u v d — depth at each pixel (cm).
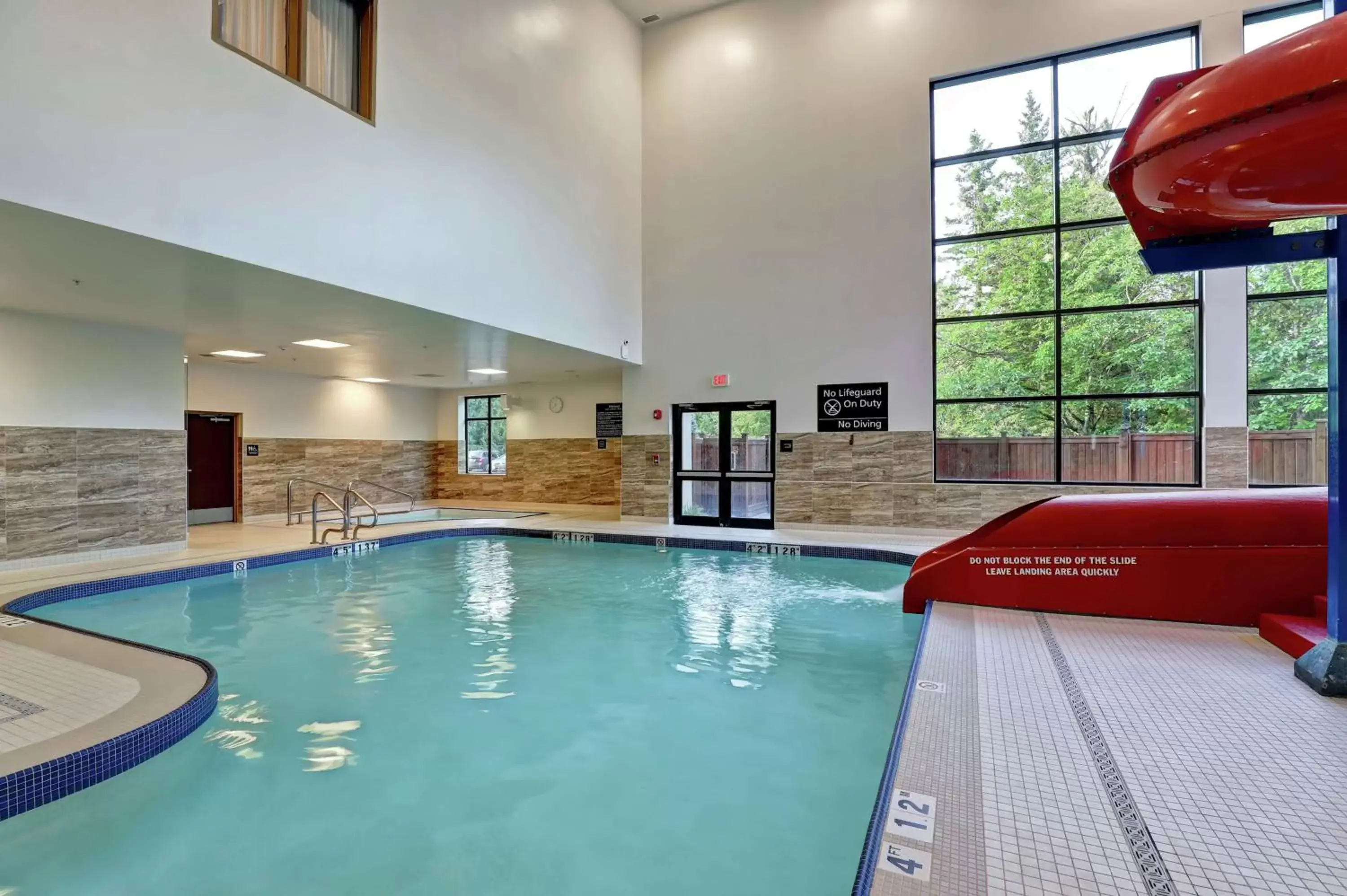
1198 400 752
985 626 423
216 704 344
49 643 405
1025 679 326
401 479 1366
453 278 671
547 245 813
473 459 1441
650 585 649
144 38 421
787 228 930
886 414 871
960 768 236
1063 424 812
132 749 279
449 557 811
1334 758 240
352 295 584
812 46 919
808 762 287
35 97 370
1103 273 796
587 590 629
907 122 864
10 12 362
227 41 478
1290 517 414
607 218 940
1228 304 726
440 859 220
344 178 559
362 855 222
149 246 440
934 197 862
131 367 730
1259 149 219
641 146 1026
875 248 878
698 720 331
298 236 519
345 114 560
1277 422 736
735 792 261
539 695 365
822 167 910
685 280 996
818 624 506
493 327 731
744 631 487
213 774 276
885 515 873
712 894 201
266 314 665
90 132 394
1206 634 400
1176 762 239
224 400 1051
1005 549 476
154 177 425
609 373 1177
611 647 450
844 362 894
